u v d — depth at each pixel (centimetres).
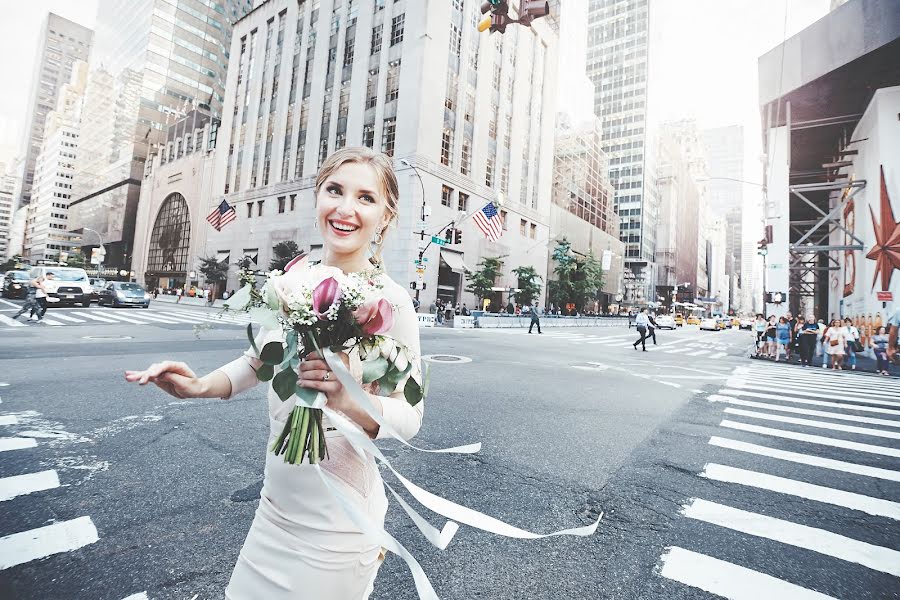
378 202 116
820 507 312
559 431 474
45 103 14975
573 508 295
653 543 256
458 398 606
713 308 13225
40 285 1387
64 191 10706
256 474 315
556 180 6062
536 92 4384
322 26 3781
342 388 88
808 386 893
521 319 3023
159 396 523
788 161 2092
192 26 7744
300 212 3700
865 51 1620
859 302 1870
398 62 3209
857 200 1939
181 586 192
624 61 8562
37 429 390
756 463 401
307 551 93
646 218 8119
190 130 5847
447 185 3275
